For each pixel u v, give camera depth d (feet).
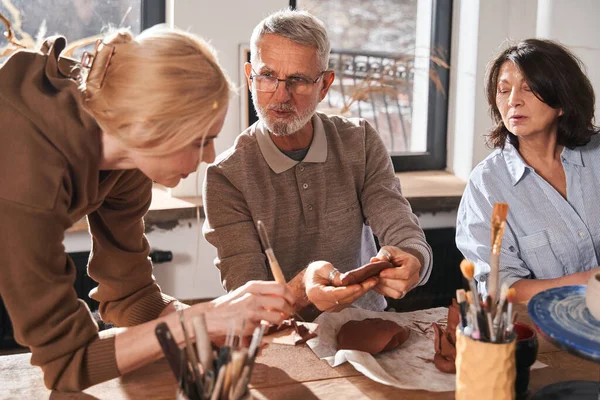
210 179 6.01
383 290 5.06
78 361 3.92
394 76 10.62
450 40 10.72
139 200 4.89
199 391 3.32
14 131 3.69
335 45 10.27
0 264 3.72
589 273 5.77
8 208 3.65
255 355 3.33
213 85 3.69
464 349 3.69
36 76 3.92
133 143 3.67
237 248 5.88
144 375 4.33
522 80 6.04
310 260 6.27
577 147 6.40
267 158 6.04
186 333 3.37
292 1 9.74
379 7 10.34
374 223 6.25
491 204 6.35
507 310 3.68
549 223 6.28
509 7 10.27
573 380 4.14
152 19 9.53
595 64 9.67
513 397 3.73
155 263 8.89
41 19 9.20
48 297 3.84
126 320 4.93
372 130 6.60
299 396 4.06
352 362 4.38
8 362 4.53
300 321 5.16
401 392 4.11
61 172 3.77
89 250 8.61
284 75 5.63
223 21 9.19
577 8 9.64
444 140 11.01
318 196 6.15
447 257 10.00
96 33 9.46
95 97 3.66
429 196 9.37
